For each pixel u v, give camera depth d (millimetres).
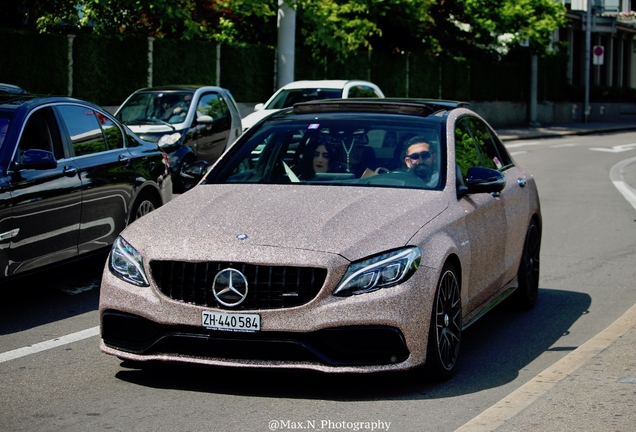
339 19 29969
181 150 15438
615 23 46062
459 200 6398
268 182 6527
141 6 23438
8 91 8820
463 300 6234
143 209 9492
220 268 5379
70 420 5113
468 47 39781
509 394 5496
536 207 8281
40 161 7500
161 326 5465
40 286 8992
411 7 33594
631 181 19781
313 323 5246
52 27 24250
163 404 5383
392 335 5324
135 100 16453
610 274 9875
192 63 25781
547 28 39125
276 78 28172
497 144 8070
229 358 5383
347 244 5395
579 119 48312
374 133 6773
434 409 5297
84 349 6691
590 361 6082
